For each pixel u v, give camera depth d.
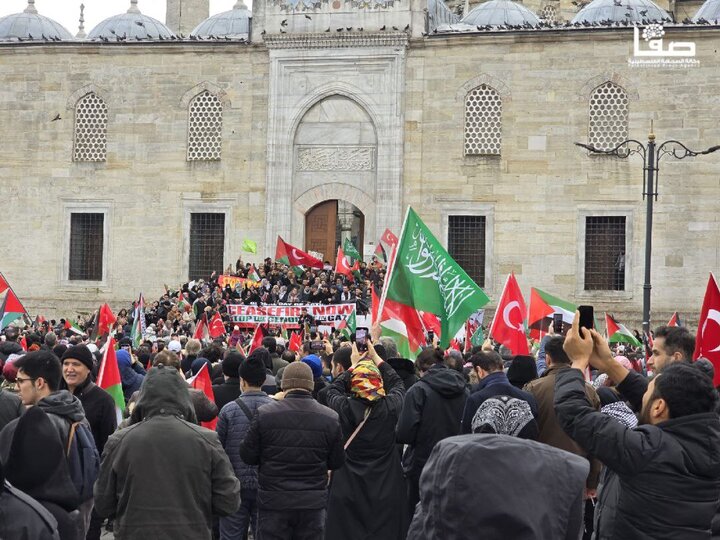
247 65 56.97
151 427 10.62
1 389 13.03
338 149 56.06
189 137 57.53
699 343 15.70
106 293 57.94
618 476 9.38
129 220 57.84
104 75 58.09
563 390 9.09
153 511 10.41
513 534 6.91
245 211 56.88
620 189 53.22
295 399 13.91
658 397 8.91
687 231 52.59
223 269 57.03
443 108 54.97
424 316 23.80
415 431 15.17
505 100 54.31
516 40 54.12
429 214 55.12
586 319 9.38
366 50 55.56
